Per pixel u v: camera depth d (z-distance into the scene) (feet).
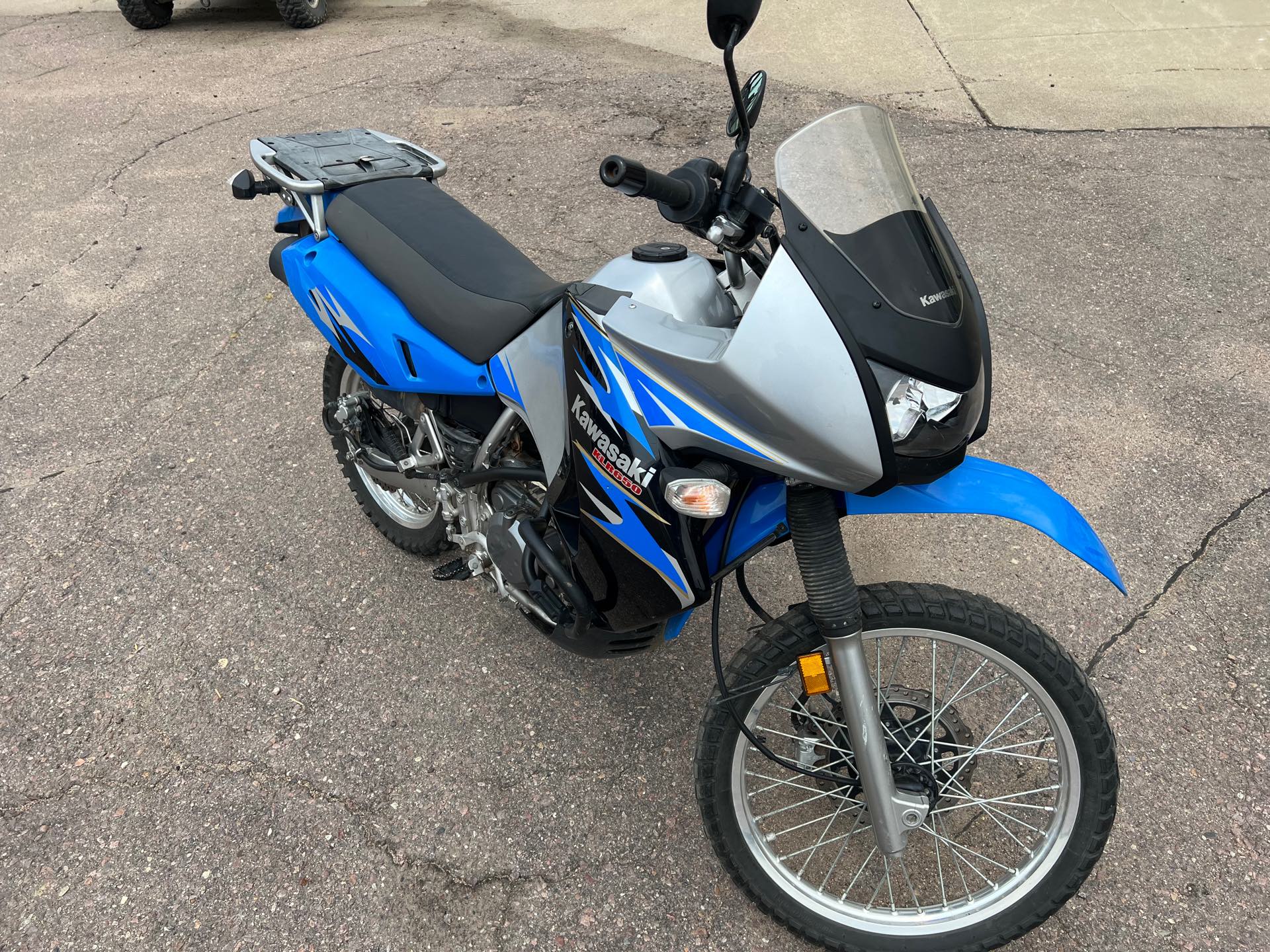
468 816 7.46
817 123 5.15
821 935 6.31
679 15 28.07
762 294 4.83
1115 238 15.19
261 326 13.76
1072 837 5.82
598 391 5.80
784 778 7.68
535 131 19.77
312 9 28.19
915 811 5.66
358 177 8.36
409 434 8.89
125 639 9.03
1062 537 5.27
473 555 8.11
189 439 11.63
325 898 6.89
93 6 32.45
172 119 21.30
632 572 6.23
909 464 4.94
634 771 7.79
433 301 7.19
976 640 5.61
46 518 10.43
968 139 18.90
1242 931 6.50
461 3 30.89
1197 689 8.21
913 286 4.83
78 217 16.93
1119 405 11.59
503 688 8.54
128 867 7.12
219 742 8.07
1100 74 22.18
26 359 13.09
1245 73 21.76
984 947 6.13
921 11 27.45
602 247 15.02
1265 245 14.83
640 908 6.81
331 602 9.47
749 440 5.08
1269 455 10.71
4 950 6.57
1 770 7.84
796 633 5.73
